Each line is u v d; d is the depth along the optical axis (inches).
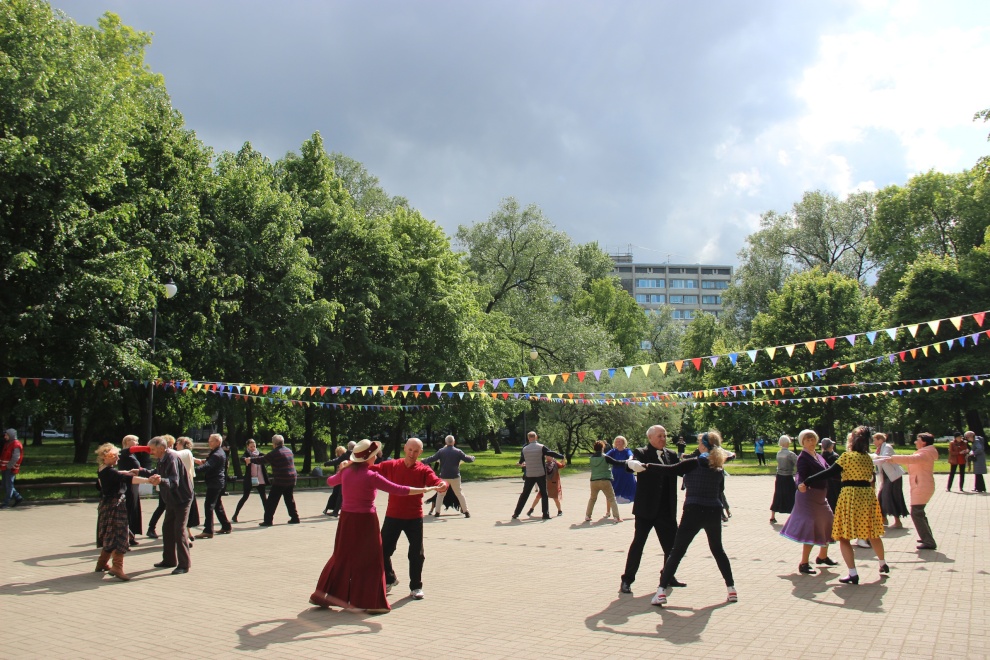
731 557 425.7
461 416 1291.8
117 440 1948.8
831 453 475.5
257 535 521.3
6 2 767.7
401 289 1237.1
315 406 1197.1
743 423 1811.0
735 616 280.8
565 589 336.8
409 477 327.3
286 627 266.5
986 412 1683.1
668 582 302.4
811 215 2155.5
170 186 943.0
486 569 391.5
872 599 308.0
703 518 306.7
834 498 472.1
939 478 1088.2
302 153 1304.1
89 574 369.4
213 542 486.6
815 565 392.5
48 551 438.3
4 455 693.9
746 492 918.4
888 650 231.6
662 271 6013.8
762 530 548.4
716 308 6043.3
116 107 816.9
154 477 369.7
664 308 2901.1
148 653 233.3
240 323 1029.8
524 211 1802.4
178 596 319.3
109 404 1122.0
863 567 385.7
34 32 780.0
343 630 262.2
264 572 378.3
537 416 1860.2
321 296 1175.0
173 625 268.8
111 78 890.7
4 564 395.2
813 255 2188.7
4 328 702.5
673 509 336.2
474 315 1346.0
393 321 1218.6
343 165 1875.0
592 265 2429.9
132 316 871.1
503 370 1439.5
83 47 842.2
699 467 311.3
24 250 719.1
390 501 325.7
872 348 1599.4
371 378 1202.6
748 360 1720.0
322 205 1224.8
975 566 384.2
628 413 1504.7
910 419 1628.9
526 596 321.4
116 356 768.9
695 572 377.7
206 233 1005.8
